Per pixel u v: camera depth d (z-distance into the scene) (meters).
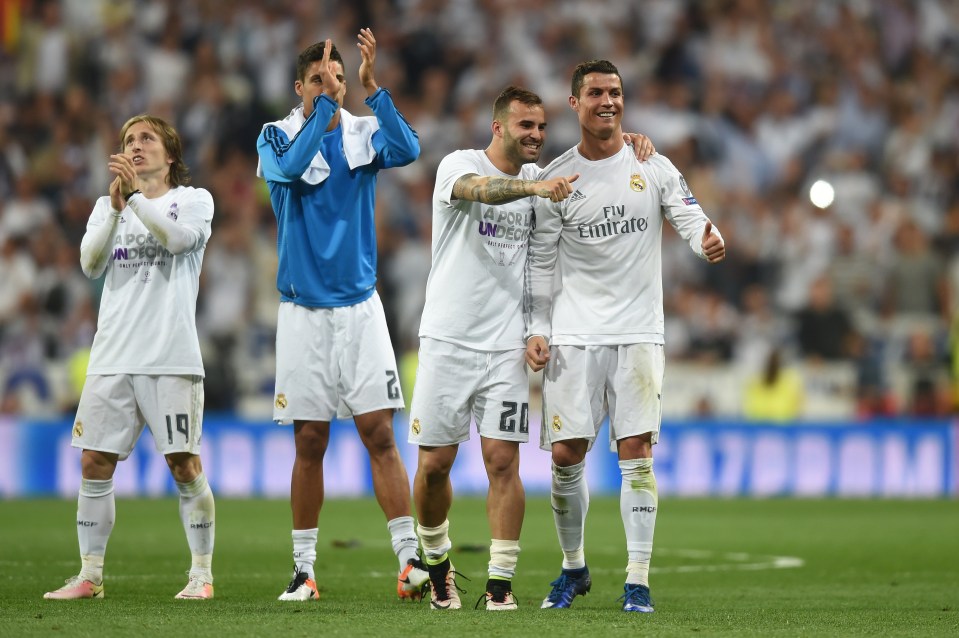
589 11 77.69
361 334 23.06
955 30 80.44
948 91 78.62
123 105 71.56
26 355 60.16
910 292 66.19
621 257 22.00
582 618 19.73
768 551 35.44
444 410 21.72
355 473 56.28
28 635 17.14
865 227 71.25
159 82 72.50
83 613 19.83
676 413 61.59
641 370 21.91
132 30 73.69
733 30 78.06
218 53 73.62
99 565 22.97
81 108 71.00
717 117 75.12
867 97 77.12
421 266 66.06
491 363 21.88
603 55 76.94
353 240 23.08
